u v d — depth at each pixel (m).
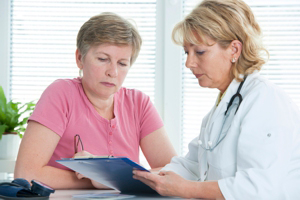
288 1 2.97
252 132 1.20
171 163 1.61
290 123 1.21
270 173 1.14
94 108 1.75
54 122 1.63
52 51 3.10
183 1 3.04
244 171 1.18
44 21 3.11
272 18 2.96
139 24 3.07
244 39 1.35
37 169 1.54
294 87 2.94
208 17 1.34
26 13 3.10
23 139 1.61
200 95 3.02
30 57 3.11
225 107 1.36
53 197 1.24
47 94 1.70
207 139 1.40
